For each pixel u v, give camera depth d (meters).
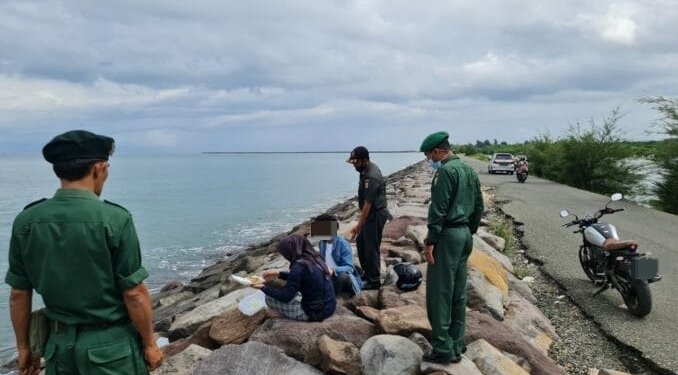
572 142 27.88
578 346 6.31
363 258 7.04
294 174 83.94
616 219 15.70
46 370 2.85
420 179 33.62
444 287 4.52
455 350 4.68
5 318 11.33
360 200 6.96
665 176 20.62
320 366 4.75
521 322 6.62
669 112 20.17
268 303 5.67
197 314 7.13
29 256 2.78
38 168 126.31
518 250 11.38
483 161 61.34
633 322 6.84
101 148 2.89
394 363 4.62
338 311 5.92
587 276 8.79
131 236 2.86
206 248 20.36
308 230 15.88
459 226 4.53
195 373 4.57
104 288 2.80
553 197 21.53
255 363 4.61
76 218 2.75
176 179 70.44
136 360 2.93
